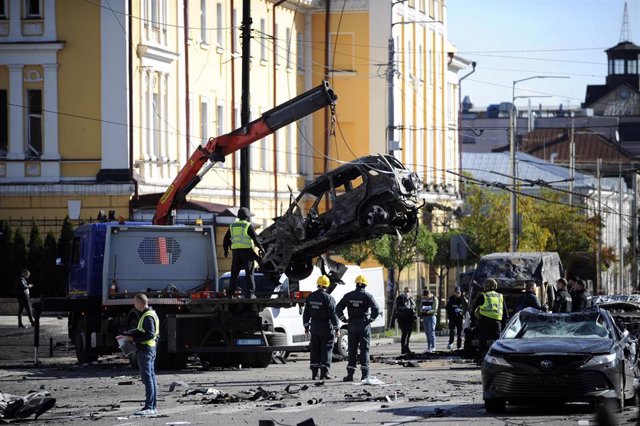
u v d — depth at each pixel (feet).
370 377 187.62
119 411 146.00
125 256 220.23
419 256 403.75
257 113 443.32
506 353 142.00
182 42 379.14
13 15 344.49
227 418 137.69
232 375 198.80
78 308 224.12
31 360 238.48
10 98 344.69
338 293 267.80
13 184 343.26
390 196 205.77
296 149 477.77
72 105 343.26
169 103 369.91
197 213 350.02
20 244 329.31
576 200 628.69
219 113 412.16
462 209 504.84
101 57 341.62
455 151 617.62
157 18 360.69
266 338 212.02
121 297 215.10
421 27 547.08
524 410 146.30
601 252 613.11
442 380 189.78
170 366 211.41
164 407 149.89
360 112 492.13
